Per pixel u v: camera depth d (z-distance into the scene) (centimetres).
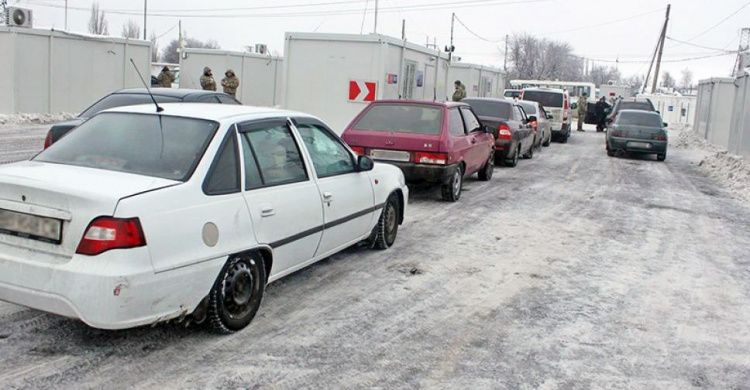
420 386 406
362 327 498
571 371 439
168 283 402
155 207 398
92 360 414
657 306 584
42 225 394
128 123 491
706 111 2708
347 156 636
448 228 864
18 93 2039
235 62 2930
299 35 1559
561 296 598
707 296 620
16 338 441
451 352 461
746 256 791
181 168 441
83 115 1002
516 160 1639
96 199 383
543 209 1042
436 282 621
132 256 382
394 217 744
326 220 567
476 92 2883
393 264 673
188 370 408
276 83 3216
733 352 487
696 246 831
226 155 466
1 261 397
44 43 2094
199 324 474
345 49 1537
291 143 547
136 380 391
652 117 2006
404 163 979
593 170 1642
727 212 1104
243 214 460
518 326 518
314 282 600
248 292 477
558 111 2486
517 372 434
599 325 529
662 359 468
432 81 1884
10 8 2044
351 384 403
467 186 1252
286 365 424
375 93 1525
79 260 381
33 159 474
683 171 1706
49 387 377
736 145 1870
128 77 2402
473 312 545
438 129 1003
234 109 531
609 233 883
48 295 384
